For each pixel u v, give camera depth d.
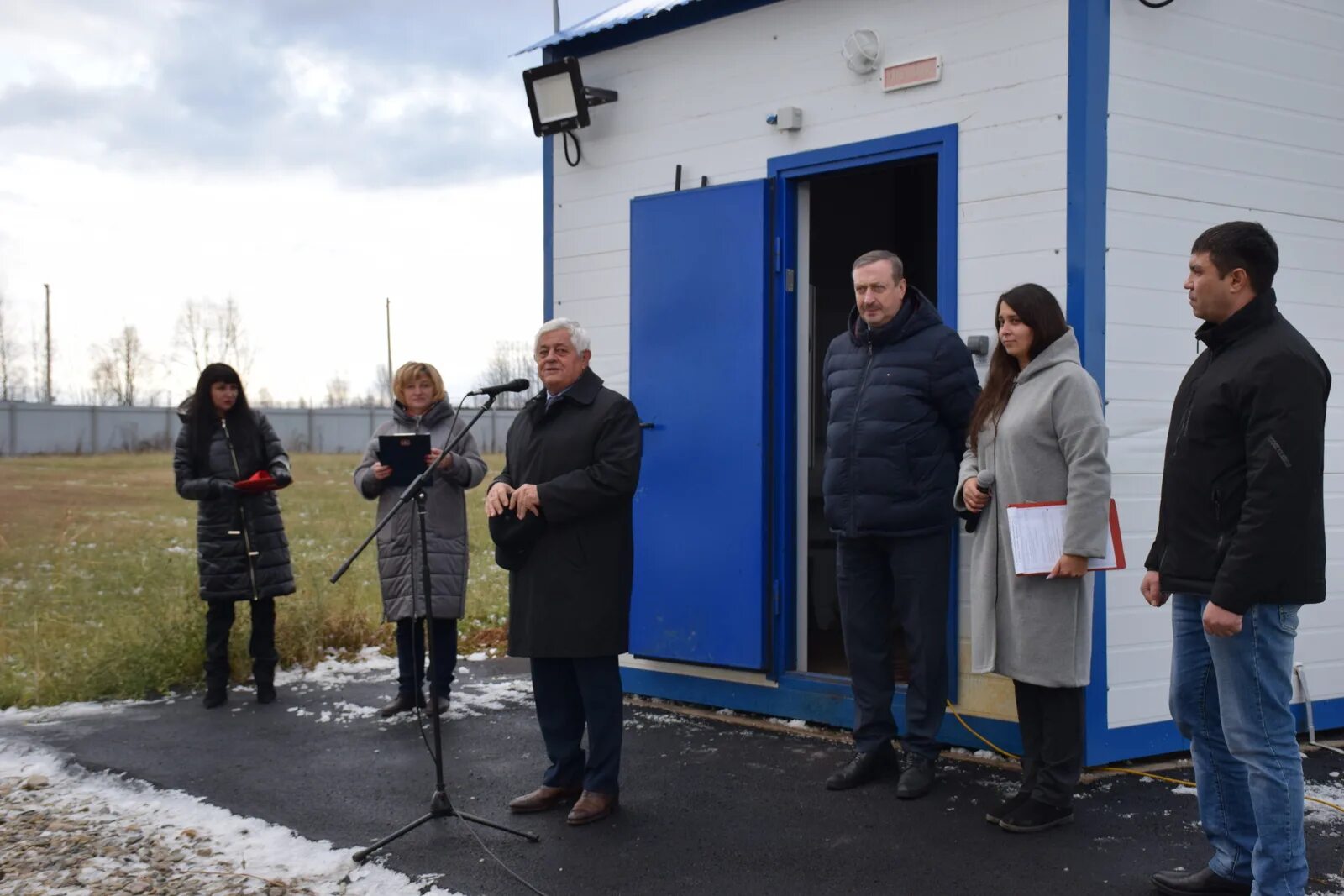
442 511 5.32
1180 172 4.46
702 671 5.38
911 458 4.11
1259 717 2.96
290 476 5.70
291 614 6.75
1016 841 3.69
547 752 4.12
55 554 11.02
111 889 3.47
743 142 5.24
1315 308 4.85
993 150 4.49
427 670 5.58
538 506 3.83
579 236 5.82
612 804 3.99
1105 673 4.30
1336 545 4.89
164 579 8.16
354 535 12.41
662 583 5.35
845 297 6.77
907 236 7.02
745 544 5.11
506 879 3.48
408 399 5.37
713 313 5.21
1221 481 3.01
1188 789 4.16
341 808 4.16
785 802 4.10
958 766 4.45
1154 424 4.40
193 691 6.02
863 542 4.25
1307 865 3.16
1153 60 4.40
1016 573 3.70
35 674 6.15
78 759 4.82
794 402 5.15
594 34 5.69
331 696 5.84
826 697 5.00
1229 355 3.02
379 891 3.43
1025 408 3.77
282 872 3.59
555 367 3.96
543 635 3.89
